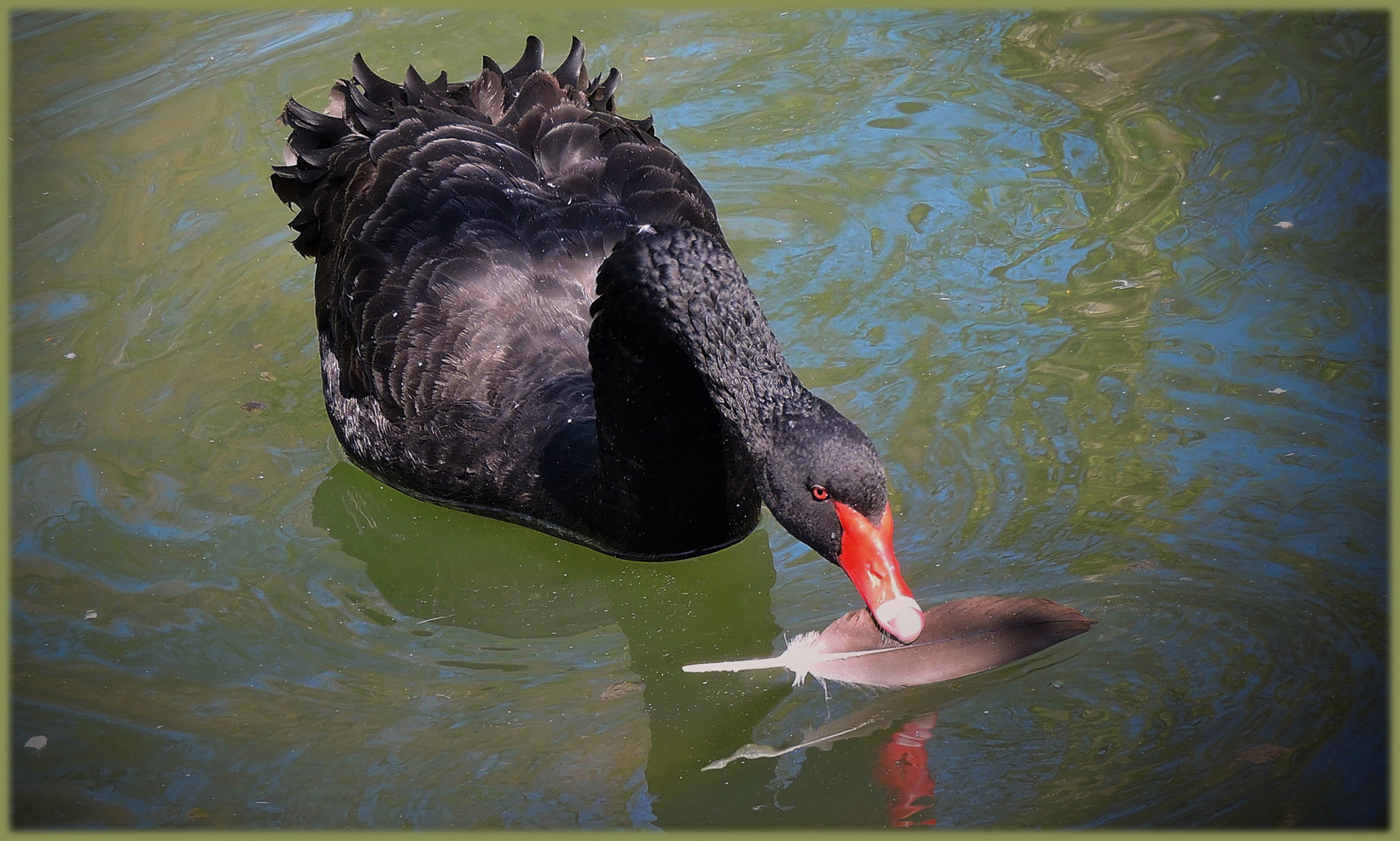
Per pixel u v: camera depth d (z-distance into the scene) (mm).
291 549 7980
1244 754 5879
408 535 8297
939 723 6301
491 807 6074
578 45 9719
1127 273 9305
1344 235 9352
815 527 5871
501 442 7844
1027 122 11062
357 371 8234
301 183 9055
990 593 6902
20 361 9281
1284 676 6277
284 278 10172
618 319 6871
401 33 12703
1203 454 7754
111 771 6344
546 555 8008
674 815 5957
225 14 13250
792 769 6191
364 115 8797
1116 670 6434
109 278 10070
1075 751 6016
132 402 9008
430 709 6777
